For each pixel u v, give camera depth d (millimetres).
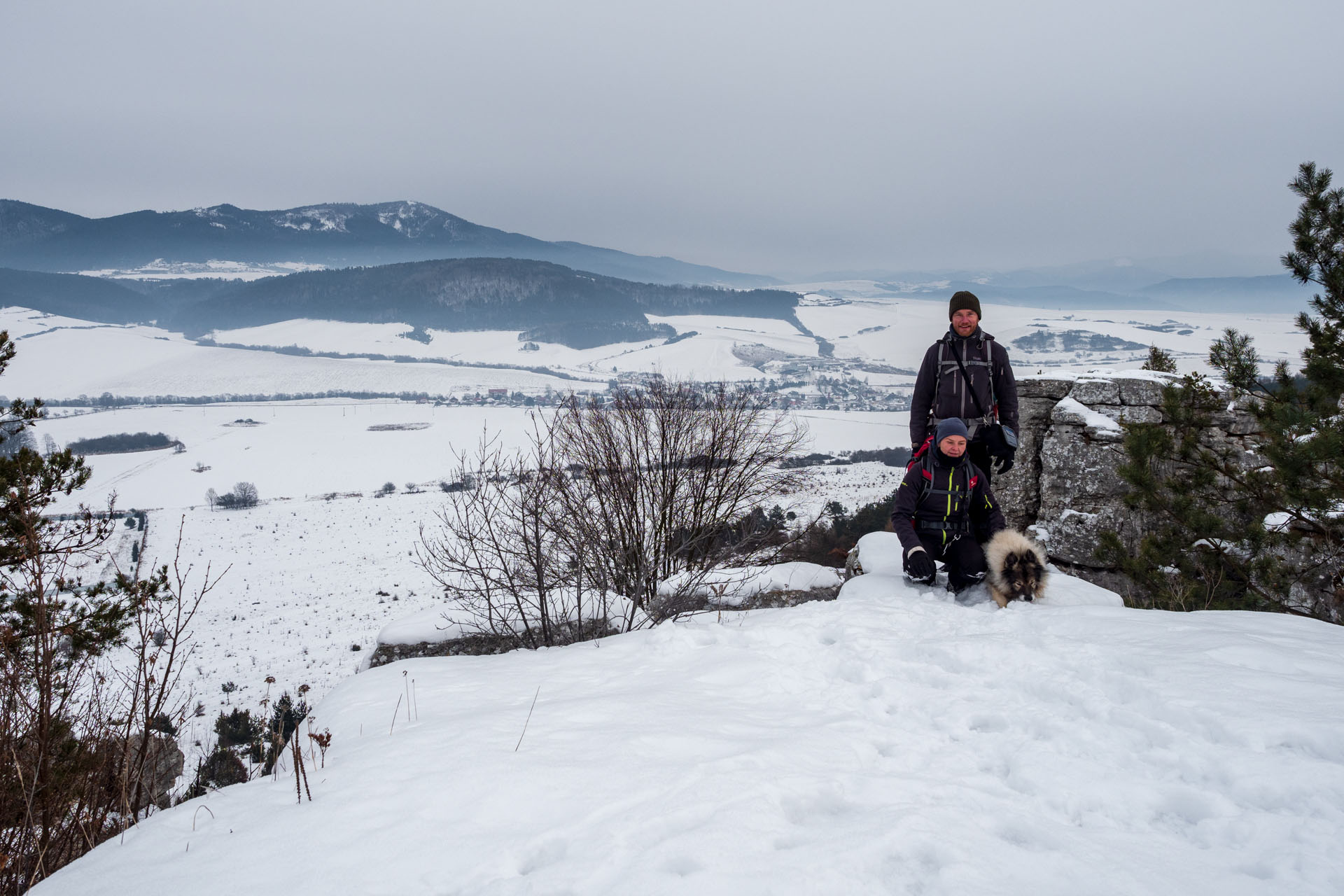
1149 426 5910
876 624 3963
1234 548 5699
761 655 3582
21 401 6125
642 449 6145
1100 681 2768
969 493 4562
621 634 4688
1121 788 1993
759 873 1630
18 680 3553
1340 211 6039
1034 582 4105
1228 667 2703
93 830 3367
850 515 17453
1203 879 1574
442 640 5570
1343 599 5297
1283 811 1816
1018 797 2051
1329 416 5398
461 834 1932
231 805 2293
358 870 1797
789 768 2225
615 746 2438
